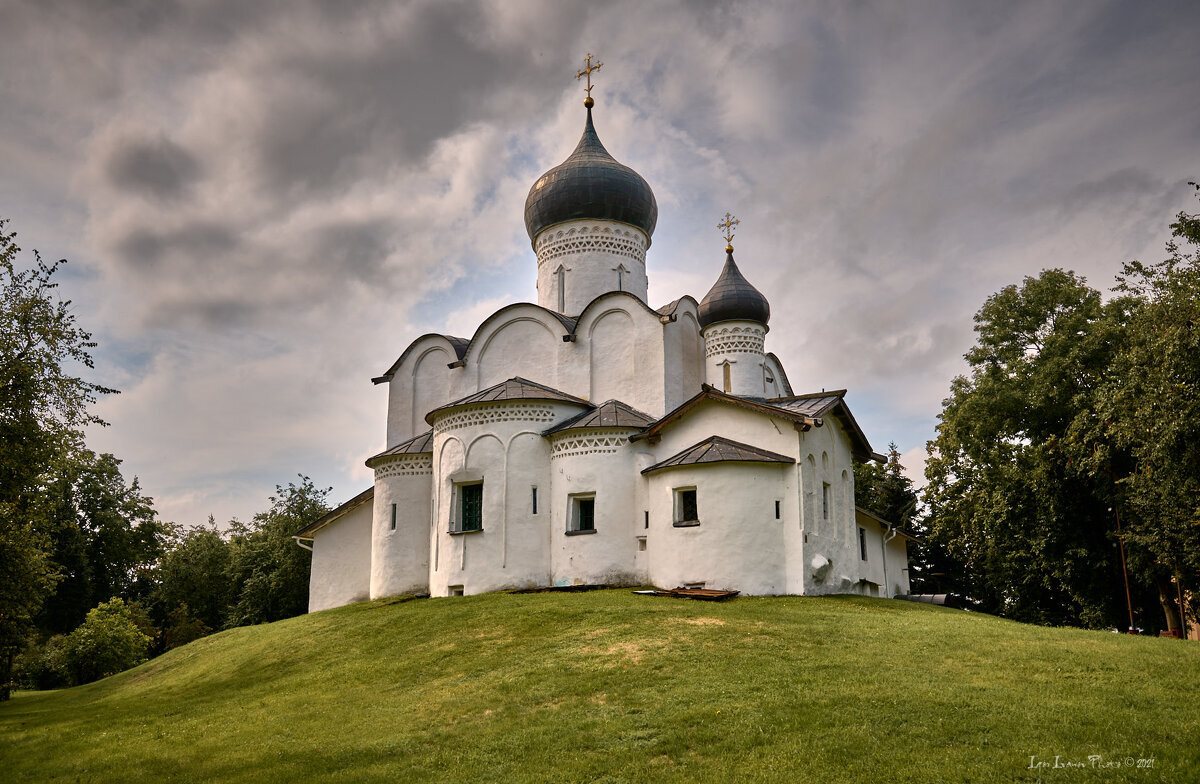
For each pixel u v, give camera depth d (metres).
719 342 38.69
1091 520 33.66
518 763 13.08
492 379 35.59
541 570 29.55
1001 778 10.89
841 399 30.88
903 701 13.92
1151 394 25.17
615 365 33.50
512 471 30.28
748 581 26.31
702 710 14.31
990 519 34.97
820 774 11.45
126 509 56.28
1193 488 25.69
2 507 23.22
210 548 60.91
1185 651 16.98
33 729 19.80
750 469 27.16
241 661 25.16
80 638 44.59
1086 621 33.31
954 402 37.53
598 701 15.62
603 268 38.12
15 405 22.31
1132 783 10.53
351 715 17.05
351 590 35.75
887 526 37.31
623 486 29.38
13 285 23.22
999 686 14.73
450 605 26.03
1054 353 34.00
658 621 21.03
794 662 16.92
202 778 13.96
